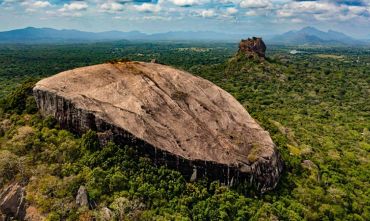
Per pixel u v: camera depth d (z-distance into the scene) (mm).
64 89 49562
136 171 43562
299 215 46531
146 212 39438
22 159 44656
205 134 48906
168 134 46750
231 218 41875
